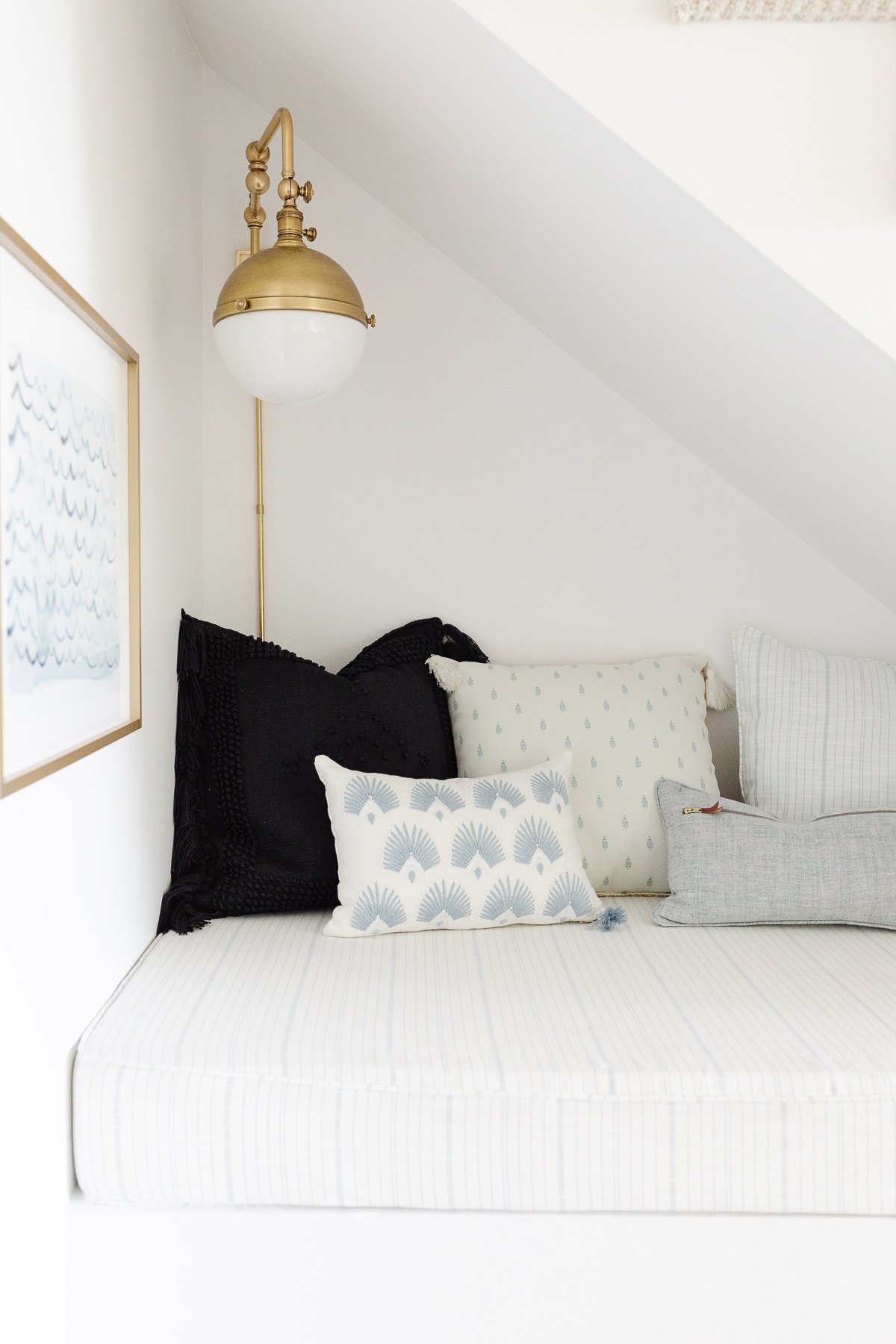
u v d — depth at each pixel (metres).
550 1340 1.35
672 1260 1.35
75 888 1.37
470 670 2.23
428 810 1.88
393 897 1.82
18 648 1.14
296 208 1.76
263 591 2.33
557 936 1.85
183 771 1.96
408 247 2.33
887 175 1.43
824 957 1.75
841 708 2.21
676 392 2.12
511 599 2.38
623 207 1.60
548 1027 1.46
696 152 1.43
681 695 2.27
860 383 1.60
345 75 1.83
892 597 2.35
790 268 1.44
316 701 2.04
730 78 1.43
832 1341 1.35
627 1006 1.53
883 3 1.39
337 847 1.88
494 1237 1.35
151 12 1.79
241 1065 1.35
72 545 1.32
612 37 1.42
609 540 2.39
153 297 1.80
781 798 2.19
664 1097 1.33
